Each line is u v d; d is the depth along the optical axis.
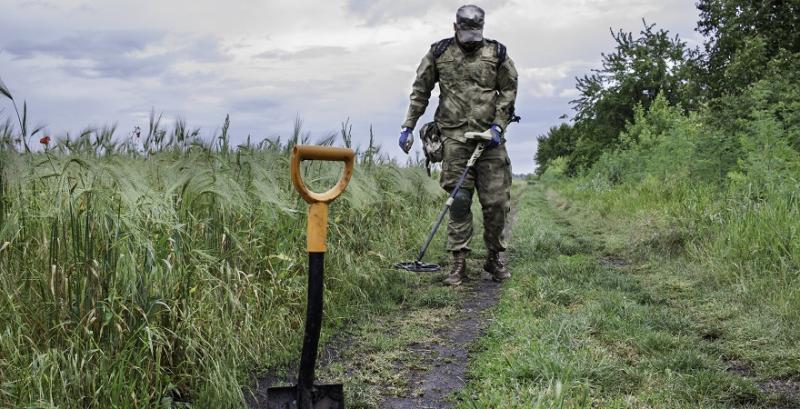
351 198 5.66
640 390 3.45
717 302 5.30
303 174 5.52
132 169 3.54
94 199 3.08
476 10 6.40
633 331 4.43
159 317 3.22
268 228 4.65
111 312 2.92
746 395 3.45
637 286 5.96
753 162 8.16
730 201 7.57
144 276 3.11
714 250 6.50
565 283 5.88
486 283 6.59
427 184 9.44
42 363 2.68
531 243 8.42
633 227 9.38
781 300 4.88
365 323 5.03
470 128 6.45
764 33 15.87
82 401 2.81
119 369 2.88
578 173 29.08
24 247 3.04
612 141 27.17
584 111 29.00
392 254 6.66
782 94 9.78
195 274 3.53
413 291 6.19
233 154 4.94
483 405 3.27
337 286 5.39
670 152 14.09
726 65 17.23
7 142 2.99
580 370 3.54
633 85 26.78
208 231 3.91
